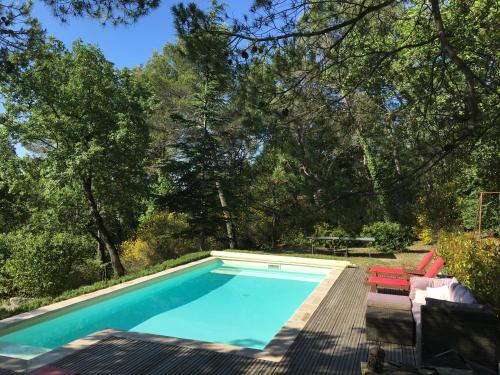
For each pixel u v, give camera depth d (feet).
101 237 55.77
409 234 51.60
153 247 55.42
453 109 18.12
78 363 16.21
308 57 17.19
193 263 41.42
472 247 27.63
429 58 21.27
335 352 17.52
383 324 18.56
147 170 65.87
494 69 20.12
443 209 53.78
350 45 18.44
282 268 43.80
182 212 59.41
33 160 48.16
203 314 29.45
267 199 47.01
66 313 25.46
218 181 53.26
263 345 23.62
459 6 23.40
